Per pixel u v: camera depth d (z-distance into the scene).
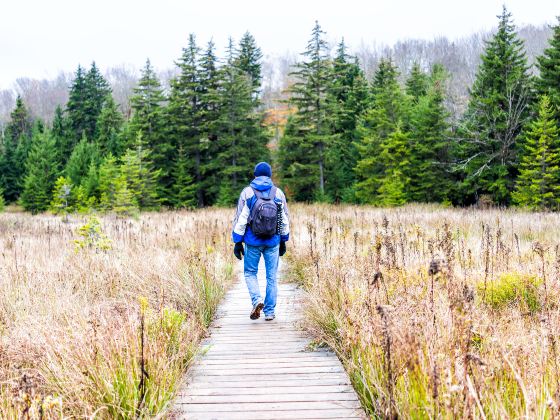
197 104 38.78
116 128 52.53
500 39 27.05
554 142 23.28
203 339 4.79
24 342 4.15
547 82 26.38
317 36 34.78
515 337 3.62
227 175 36.34
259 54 57.38
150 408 3.00
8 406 2.94
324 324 4.62
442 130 30.02
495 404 2.49
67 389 3.17
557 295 4.82
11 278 6.54
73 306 5.20
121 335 3.61
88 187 37.69
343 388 3.50
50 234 12.58
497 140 26.20
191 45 38.50
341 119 39.38
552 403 2.37
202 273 6.47
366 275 4.87
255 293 5.29
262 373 3.82
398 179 28.88
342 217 18.44
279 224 5.31
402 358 2.95
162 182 37.41
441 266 3.02
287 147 35.66
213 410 3.16
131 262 7.36
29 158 43.94
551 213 18.39
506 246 7.55
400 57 97.62
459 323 3.04
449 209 23.06
